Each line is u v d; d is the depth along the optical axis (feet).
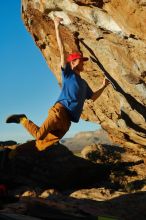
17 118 18.16
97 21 40.70
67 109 18.06
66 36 51.47
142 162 99.60
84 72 58.13
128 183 80.43
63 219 25.85
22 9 56.70
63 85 18.34
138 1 32.17
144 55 41.55
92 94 19.33
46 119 18.02
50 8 46.57
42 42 61.36
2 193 26.84
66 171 85.92
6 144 101.35
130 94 52.80
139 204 47.73
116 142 82.64
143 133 62.80
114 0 35.09
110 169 94.79
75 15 43.68
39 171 83.25
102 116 67.62
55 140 17.92
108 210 44.11
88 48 50.31
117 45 43.96
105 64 50.49
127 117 59.77
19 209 26.71
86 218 26.61
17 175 78.59
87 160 93.04
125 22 36.70
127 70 46.78
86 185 87.61
